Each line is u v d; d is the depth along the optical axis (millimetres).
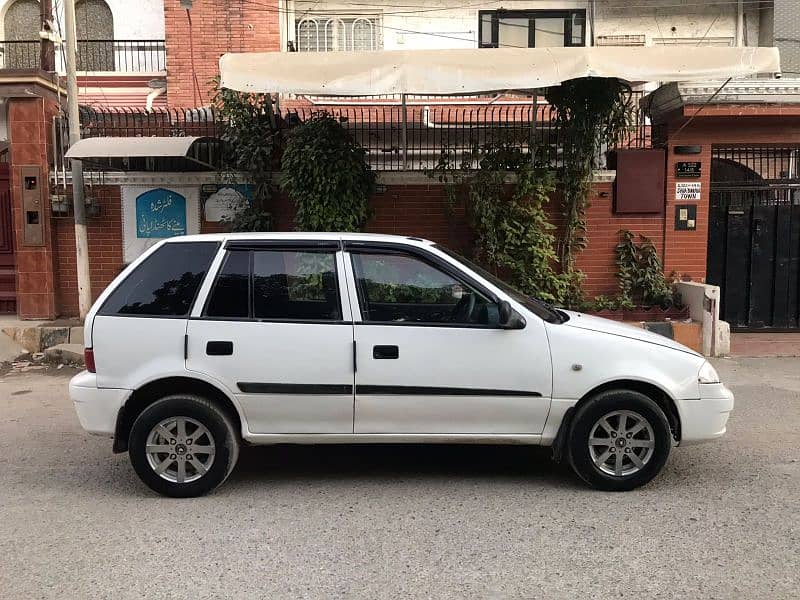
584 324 4910
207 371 4660
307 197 9039
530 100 12797
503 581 3598
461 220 10156
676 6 14031
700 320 9617
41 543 4078
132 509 4586
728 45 14117
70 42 9539
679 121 9992
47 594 3498
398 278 4844
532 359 4680
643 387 4836
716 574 3654
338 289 4773
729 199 10641
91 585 3586
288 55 7602
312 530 4230
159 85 14531
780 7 13406
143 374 4672
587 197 9789
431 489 4914
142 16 15047
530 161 9633
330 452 5785
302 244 4871
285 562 3820
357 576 3658
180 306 4766
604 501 4656
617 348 4738
